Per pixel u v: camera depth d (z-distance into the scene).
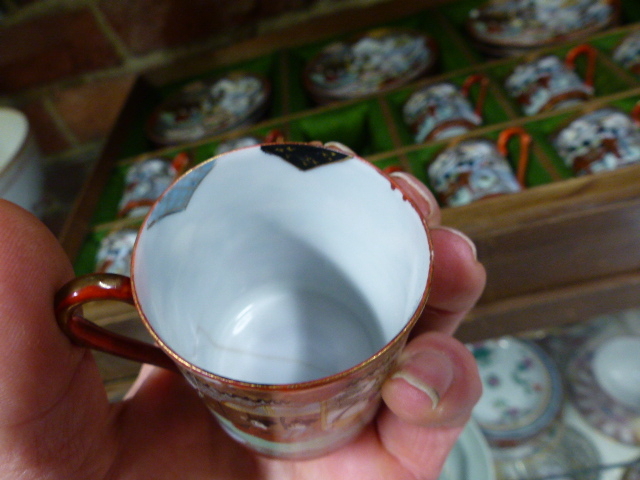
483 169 0.28
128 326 0.24
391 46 0.38
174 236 0.15
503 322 0.28
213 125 0.35
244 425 0.13
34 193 0.32
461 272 0.18
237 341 0.18
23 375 0.13
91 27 0.37
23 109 0.41
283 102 0.36
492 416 0.29
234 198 0.16
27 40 0.37
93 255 0.29
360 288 0.17
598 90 0.33
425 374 0.15
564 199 0.23
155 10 0.38
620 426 0.27
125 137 0.36
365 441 0.19
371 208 0.15
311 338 0.17
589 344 0.31
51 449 0.14
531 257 0.25
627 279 0.27
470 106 0.33
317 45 0.41
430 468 0.19
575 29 0.35
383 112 0.33
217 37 0.41
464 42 0.38
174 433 0.18
